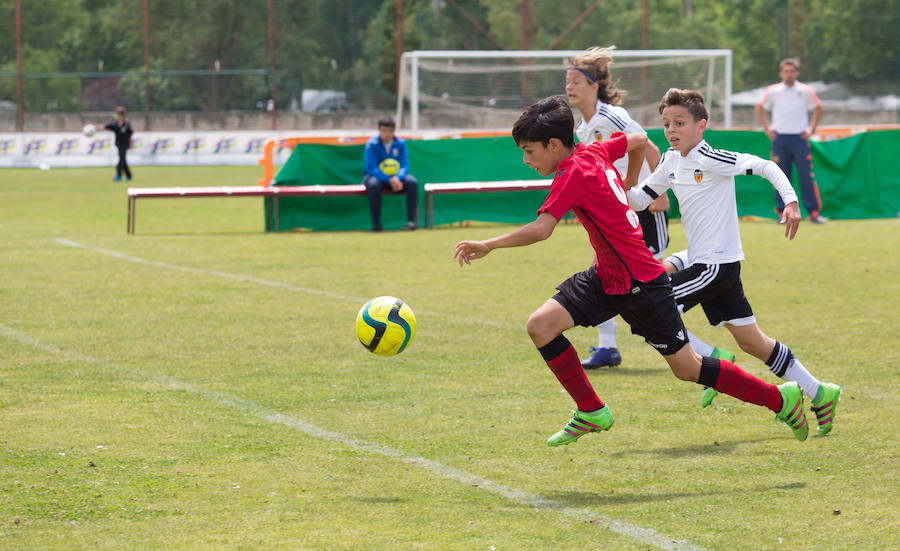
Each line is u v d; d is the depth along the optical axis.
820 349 16.42
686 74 66.56
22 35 84.12
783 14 89.00
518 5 91.06
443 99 71.31
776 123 36.62
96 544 8.58
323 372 15.05
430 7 89.19
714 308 12.39
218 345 16.94
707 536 8.69
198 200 49.94
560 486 10.06
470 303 20.98
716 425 12.23
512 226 37.03
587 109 15.30
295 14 87.31
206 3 87.75
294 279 24.25
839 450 11.15
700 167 12.25
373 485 10.10
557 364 10.46
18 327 18.36
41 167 74.88
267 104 84.88
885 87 84.62
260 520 9.12
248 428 12.12
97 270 25.58
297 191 34.53
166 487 10.01
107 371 15.05
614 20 96.50
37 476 10.31
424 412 12.88
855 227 35.38
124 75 83.56
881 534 8.70
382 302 11.64
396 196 36.25
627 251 10.20
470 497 9.74
